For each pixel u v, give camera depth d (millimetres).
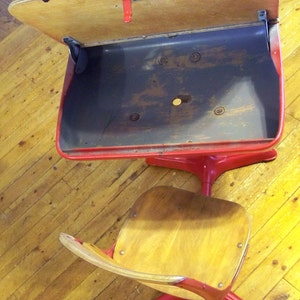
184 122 1343
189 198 1407
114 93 1447
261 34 1370
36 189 1997
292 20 1935
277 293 1538
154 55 1466
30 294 1811
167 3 1221
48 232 1898
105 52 1505
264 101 1290
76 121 1423
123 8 1229
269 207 1663
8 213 1989
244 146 1184
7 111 2225
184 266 1289
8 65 2346
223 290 1177
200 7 1243
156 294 1658
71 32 1375
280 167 1709
